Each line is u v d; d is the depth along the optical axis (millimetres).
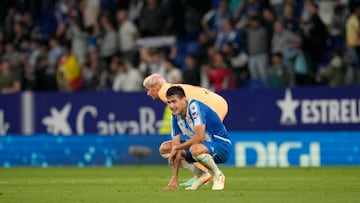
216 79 67938
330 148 61125
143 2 77312
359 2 69375
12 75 75250
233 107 63219
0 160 66688
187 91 41719
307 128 62125
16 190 39000
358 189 38031
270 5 74750
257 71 69312
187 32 76562
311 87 61906
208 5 77375
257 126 62844
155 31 75125
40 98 66938
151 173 54469
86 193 35781
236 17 73438
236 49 70438
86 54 77875
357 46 68125
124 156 64750
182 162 36750
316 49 69812
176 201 30891
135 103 64875
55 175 53375
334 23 71625
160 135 64125
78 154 65438
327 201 30922
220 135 36094
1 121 67875
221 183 36188
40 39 81000
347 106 61531
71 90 73125
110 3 80562
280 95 62375
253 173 53281
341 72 67500
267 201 30828
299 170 55969
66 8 82812
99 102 65562
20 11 85250
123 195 34125
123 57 75125
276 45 68750
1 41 81812
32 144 66250
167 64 68500
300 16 73875
